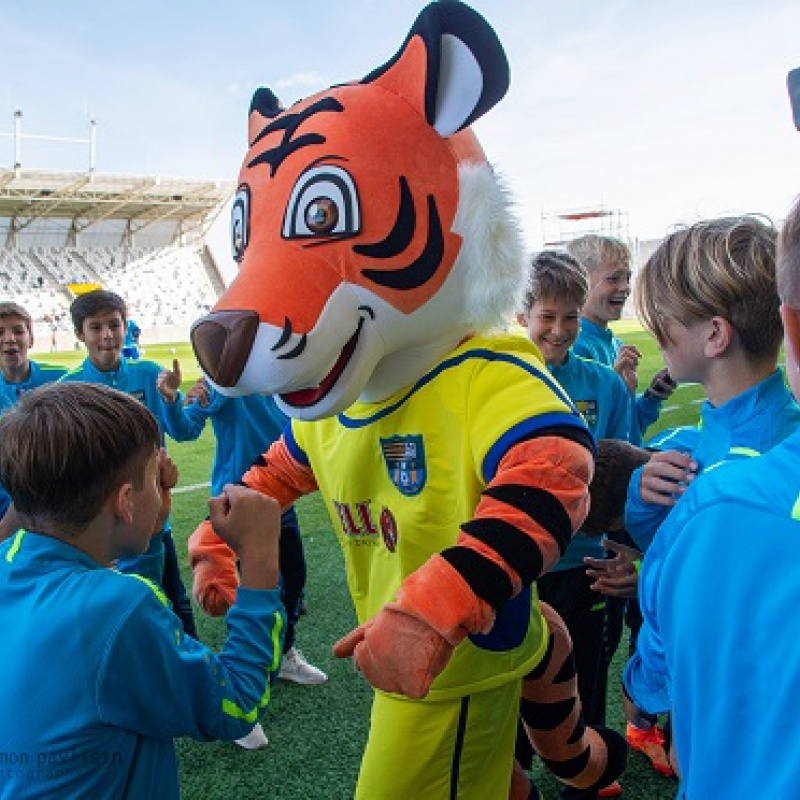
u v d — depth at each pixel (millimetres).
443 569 1229
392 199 1395
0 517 2854
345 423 1654
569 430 1362
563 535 1278
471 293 1474
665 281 1471
